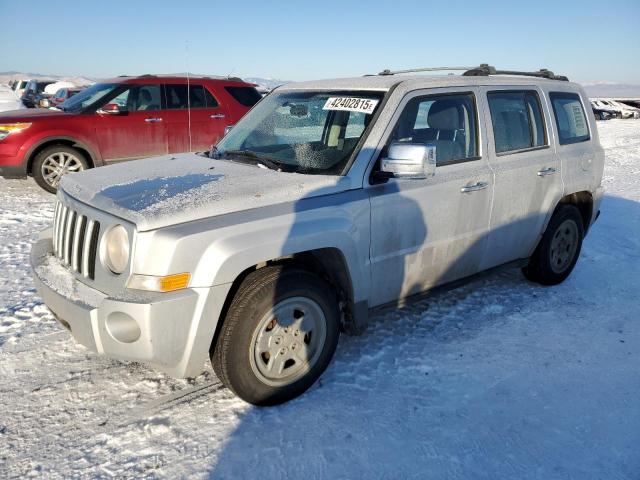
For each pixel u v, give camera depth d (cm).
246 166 365
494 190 413
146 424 299
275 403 317
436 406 319
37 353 372
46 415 305
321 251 333
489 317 439
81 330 285
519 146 448
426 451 281
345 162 345
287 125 403
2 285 493
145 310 264
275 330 308
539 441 291
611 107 3950
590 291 502
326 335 329
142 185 322
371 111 362
